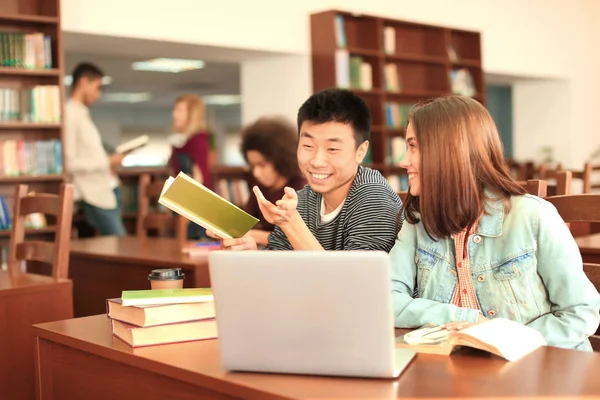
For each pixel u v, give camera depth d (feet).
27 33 17.76
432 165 5.58
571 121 32.89
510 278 5.64
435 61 26.27
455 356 4.81
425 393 4.11
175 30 20.18
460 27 27.73
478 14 28.71
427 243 5.99
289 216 6.26
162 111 57.88
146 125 57.36
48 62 17.71
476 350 4.92
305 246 6.31
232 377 4.53
